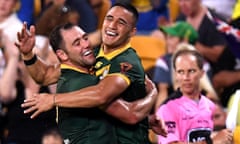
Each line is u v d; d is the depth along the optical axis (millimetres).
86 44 13391
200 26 20844
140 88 13492
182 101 15828
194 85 15922
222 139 15172
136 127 13617
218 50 20719
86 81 13266
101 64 13523
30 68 14078
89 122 13367
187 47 16641
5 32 20109
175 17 21375
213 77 20766
